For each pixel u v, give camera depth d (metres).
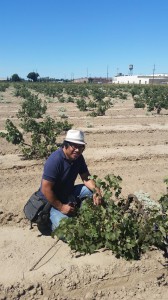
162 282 2.71
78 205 3.27
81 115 11.16
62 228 2.75
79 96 20.78
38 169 5.11
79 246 2.79
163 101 12.10
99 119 10.11
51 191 2.97
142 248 2.77
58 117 10.42
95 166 5.32
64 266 2.70
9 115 10.90
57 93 21.56
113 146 6.54
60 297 2.53
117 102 16.73
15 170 5.03
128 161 5.61
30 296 2.51
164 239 2.89
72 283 2.58
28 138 7.12
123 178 4.81
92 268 2.67
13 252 2.91
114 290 2.62
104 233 2.73
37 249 2.96
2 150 6.04
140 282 2.67
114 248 2.74
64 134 7.42
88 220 2.77
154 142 6.93
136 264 2.72
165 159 5.81
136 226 2.79
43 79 88.94
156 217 2.68
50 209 3.08
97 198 2.94
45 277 2.59
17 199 3.97
